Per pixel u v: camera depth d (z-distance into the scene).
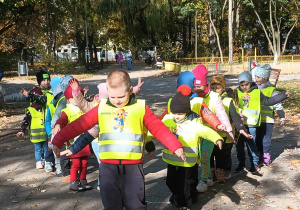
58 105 5.07
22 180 5.72
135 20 44.78
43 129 6.14
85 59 48.69
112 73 3.25
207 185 5.12
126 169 3.29
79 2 19.02
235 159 6.50
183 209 4.38
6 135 9.12
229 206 4.49
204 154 4.86
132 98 3.35
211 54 50.06
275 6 49.69
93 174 5.86
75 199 4.88
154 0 41.03
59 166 5.88
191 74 4.39
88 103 4.26
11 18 27.34
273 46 55.78
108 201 3.30
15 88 20.53
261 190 4.98
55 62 36.50
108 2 39.44
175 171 4.27
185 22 52.00
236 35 50.50
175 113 4.10
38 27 36.81
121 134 3.29
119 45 68.06
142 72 32.62
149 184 5.34
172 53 40.91
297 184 5.17
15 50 41.81
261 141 6.13
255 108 5.63
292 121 9.55
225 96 5.16
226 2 48.59
